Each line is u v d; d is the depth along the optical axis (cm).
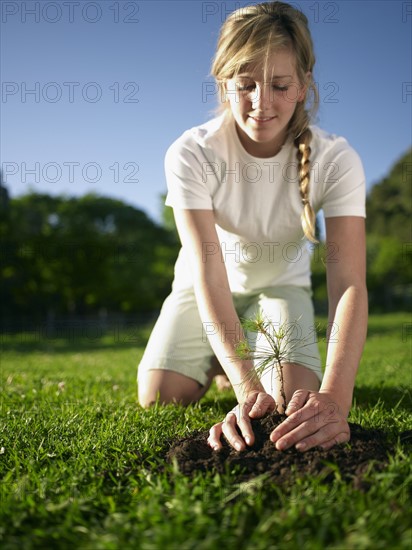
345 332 206
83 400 298
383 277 2459
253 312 288
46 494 157
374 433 189
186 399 287
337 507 135
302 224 243
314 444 168
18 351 1023
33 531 136
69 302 2784
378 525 126
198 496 145
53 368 539
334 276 226
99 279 2673
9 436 221
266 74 213
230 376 209
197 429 227
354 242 232
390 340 765
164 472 163
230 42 217
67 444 208
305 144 242
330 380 193
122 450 196
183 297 295
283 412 197
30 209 2619
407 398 291
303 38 222
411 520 130
